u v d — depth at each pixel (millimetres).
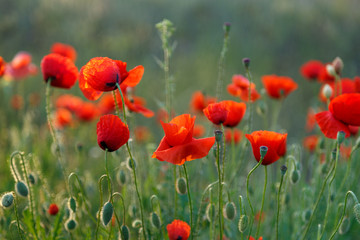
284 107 3334
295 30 4668
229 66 3869
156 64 3953
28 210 1411
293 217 1623
